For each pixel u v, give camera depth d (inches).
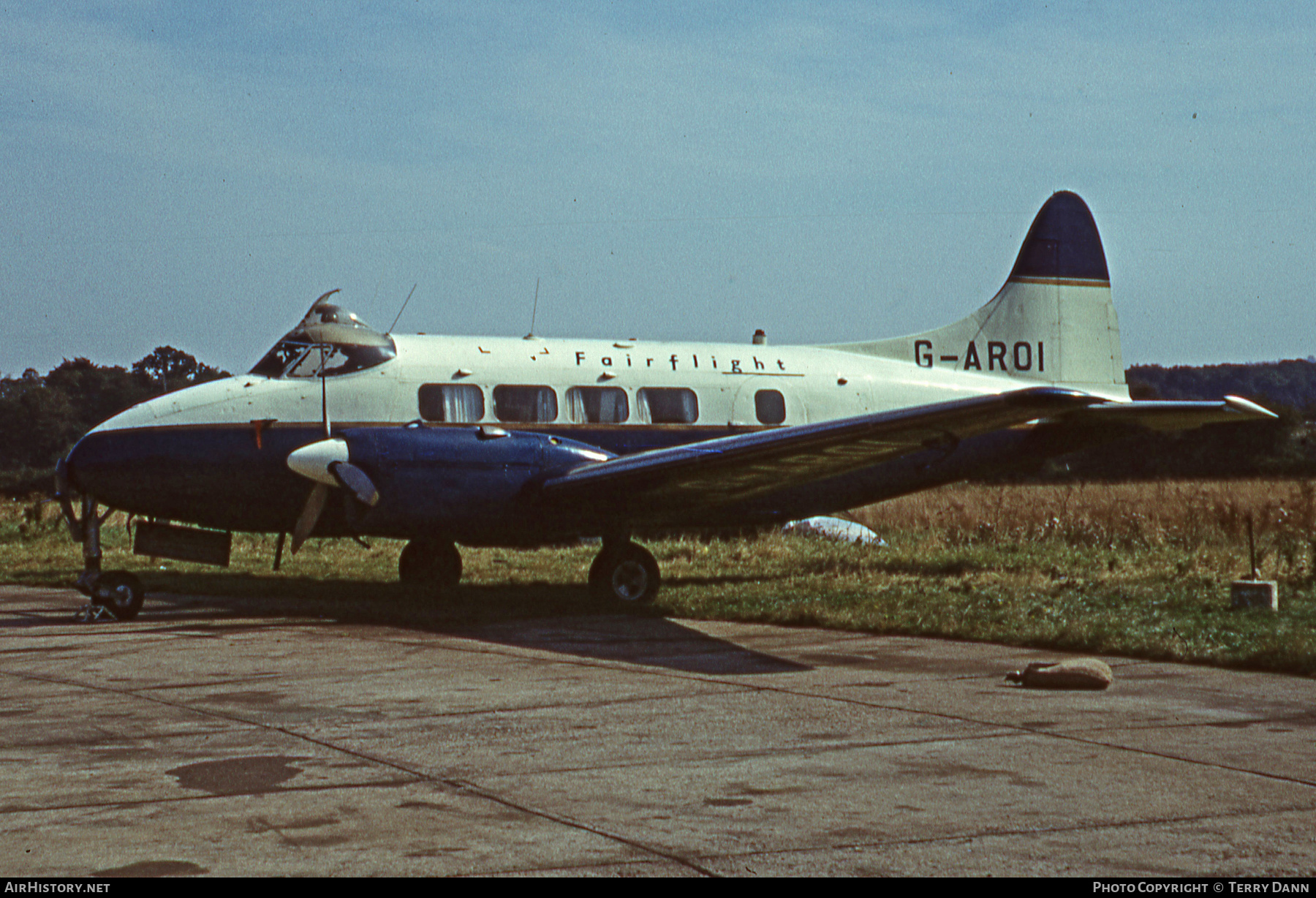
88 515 539.5
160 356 3666.3
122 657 408.2
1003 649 423.2
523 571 719.7
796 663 390.6
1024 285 771.4
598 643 442.9
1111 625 447.8
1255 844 195.8
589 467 540.7
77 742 272.2
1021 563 720.3
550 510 550.3
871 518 1055.0
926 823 207.8
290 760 255.4
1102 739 272.8
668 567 711.7
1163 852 191.8
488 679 359.9
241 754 260.8
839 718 298.5
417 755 259.9
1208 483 1726.1
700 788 231.6
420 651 422.3
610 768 248.4
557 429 628.7
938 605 514.3
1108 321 789.9
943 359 748.6
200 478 559.5
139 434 552.7
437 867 185.3
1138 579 612.4
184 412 563.8
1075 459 2202.3
